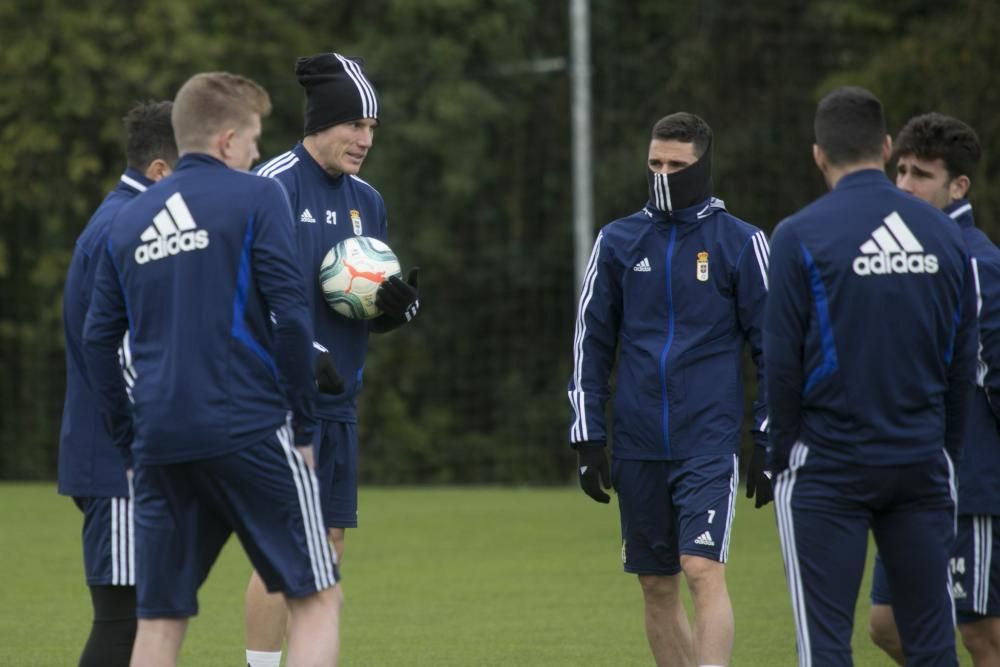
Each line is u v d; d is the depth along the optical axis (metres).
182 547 15.77
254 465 15.48
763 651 24.23
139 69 64.94
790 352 14.89
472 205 68.88
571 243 67.75
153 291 15.57
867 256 14.64
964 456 17.50
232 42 67.38
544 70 65.19
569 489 56.44
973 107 59.72
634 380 19.41
